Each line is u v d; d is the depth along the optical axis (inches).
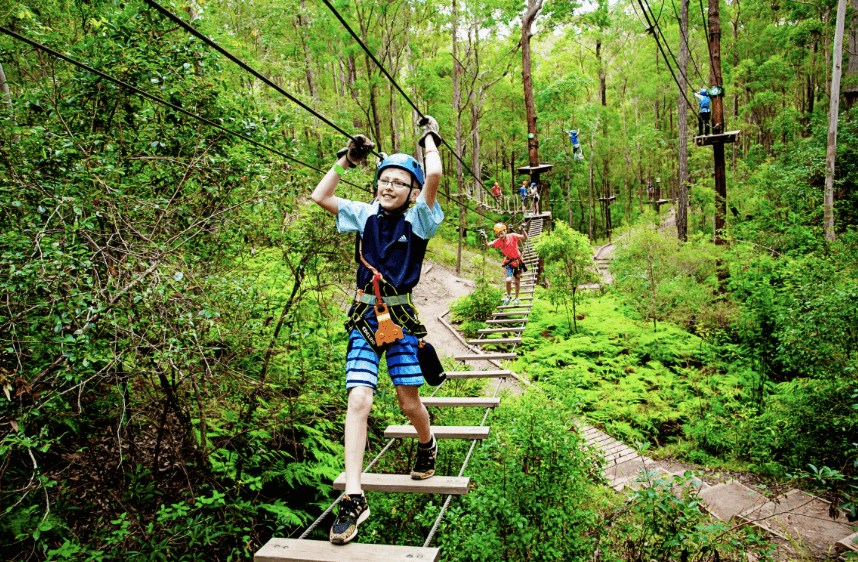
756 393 362.3
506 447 177.5
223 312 136.9
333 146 405.7
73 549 115.6
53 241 110.7
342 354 187.6
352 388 78.5
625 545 167.5
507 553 156.3
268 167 173.3
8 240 107.3
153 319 111.2
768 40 1167.0
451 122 1146.7
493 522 158.9
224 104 172.9
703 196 693.9
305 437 192.5
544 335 515.2
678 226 836.0
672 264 542.9
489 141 1456.7
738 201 650.8
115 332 107.5
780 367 387.9
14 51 170.4
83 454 140.6
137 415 141.2
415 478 96.7
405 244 84.7
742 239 561.6
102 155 136.3
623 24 1389.0
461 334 514.3
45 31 163.9
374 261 85.4
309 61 725.3
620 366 414.0
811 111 1180.5
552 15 806.5
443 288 696.4
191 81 161.8
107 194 121.1
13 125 130.2
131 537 129.1
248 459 165.9
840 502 241.4
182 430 148.0
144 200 127.6
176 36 171.5
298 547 72.4
